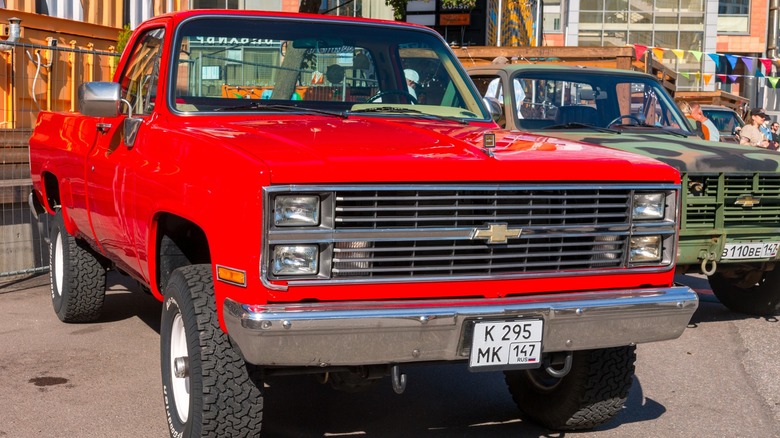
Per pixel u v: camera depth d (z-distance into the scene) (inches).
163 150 173.8
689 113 504.7
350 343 141.8
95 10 498.9
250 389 153.5
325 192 140.8
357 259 143.9
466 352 149.2
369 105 201.8
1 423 189.0
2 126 381.4
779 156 289.1
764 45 1441.9
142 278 202.2
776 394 224.4
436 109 207.9
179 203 161.9
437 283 148.8
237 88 194.5
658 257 165.9
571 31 1365.7
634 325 160.7
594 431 194.7
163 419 193.8
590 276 160.4
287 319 137.3
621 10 1353.3
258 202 138.7
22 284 339.3
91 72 440.1
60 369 228.4
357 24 212.5
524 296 154.9
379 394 216.8
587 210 159.3
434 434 189.8
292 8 729.0
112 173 202.5
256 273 139.7
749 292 312.8
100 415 195.5
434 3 839.7
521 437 189.6
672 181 166.9
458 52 431.5
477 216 149.6
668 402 216.2
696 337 282.5
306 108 195.0
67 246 263.9
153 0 550.3
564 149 168.4
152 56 204.1
